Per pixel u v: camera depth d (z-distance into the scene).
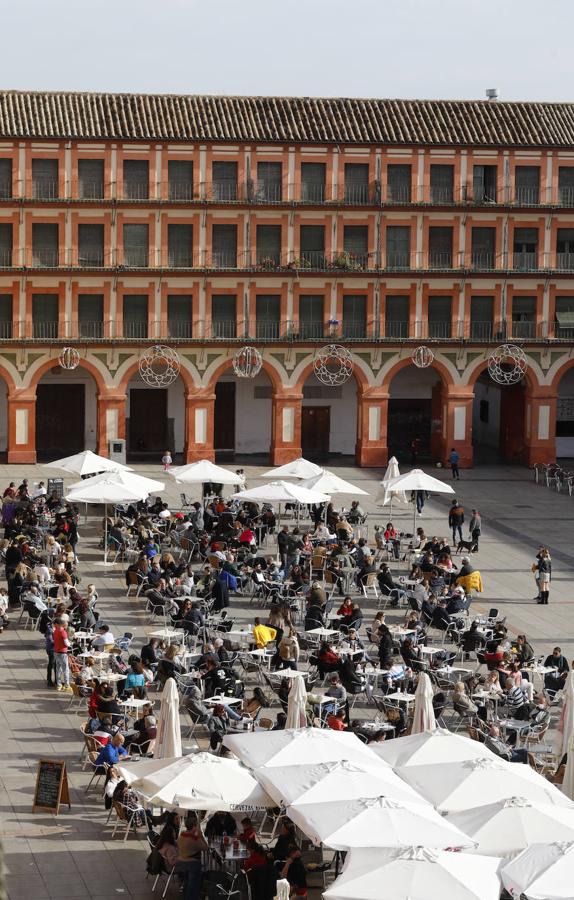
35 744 45.28
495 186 99.88
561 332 102.56
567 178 100.69
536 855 30.14
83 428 104.81
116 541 71.06
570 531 81.94
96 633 53.12
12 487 77.81
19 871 36.06
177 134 96.12
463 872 29.62
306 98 100.69
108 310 97.94
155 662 51.03
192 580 61.72
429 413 109.25
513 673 48.81
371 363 101.44
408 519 83.69
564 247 101.56
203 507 82.31
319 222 98.88
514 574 70.88
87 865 36.62
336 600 64.56
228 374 106.44
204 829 37.00
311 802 33.28
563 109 103.50
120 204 96.50
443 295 100.81
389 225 99.56
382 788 34.09
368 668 49.91
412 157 99.00
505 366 106.25
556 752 43.31
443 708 46.75
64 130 95.31
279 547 69.00
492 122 101.00
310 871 35.28
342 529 71.50
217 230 98.06
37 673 52.44
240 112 98.94
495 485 96.88
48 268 96.12
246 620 60.44
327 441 108.44
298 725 41.47
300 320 100.06
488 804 33.50
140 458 103.81
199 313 98.88
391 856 30.06
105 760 41.19
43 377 103.75
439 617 57.66
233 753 37.62
